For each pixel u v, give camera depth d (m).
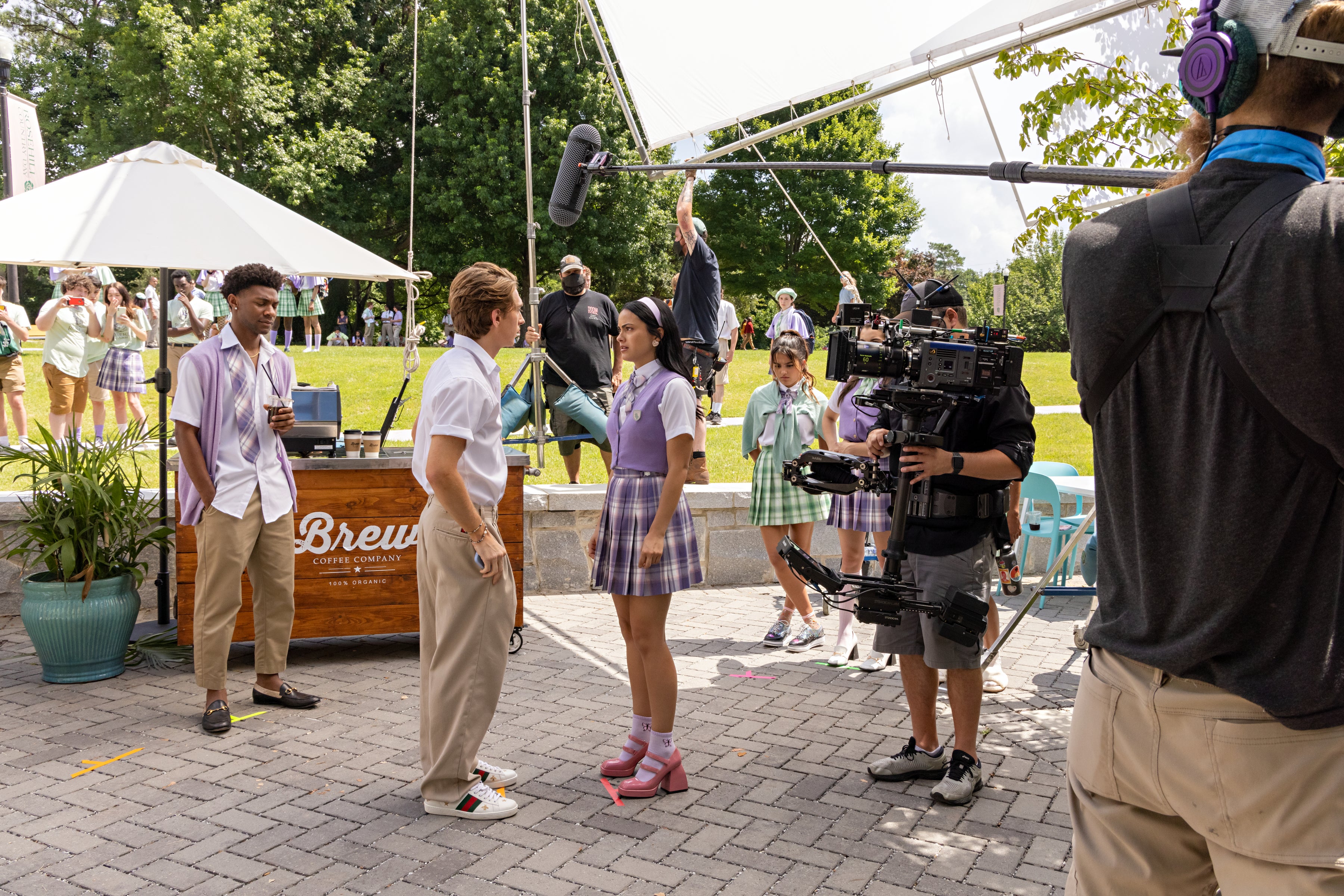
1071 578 7.46
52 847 3.30
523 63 7.15
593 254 30.84
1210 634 1.28
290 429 4.70
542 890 3.04
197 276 14.00
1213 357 1.25
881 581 2.82
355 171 29.61
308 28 31.56
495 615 3.51
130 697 4.91
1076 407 14.69
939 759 3.94
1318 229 1.16
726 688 5.16
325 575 5.48
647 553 3.60
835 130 39.91
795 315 14.62
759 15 4.45
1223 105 1.33
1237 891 1.34
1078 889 1.54
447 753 3.50
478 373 3.40
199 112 28.42
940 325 3.85
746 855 3.28
